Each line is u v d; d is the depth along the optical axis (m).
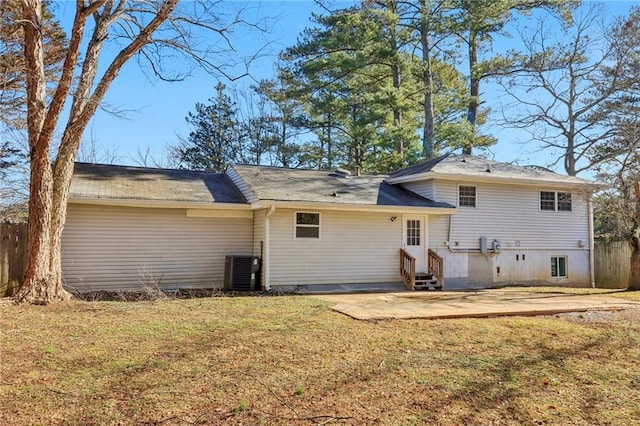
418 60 24.27
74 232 11.75
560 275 17.39
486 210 16.14
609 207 15.84
